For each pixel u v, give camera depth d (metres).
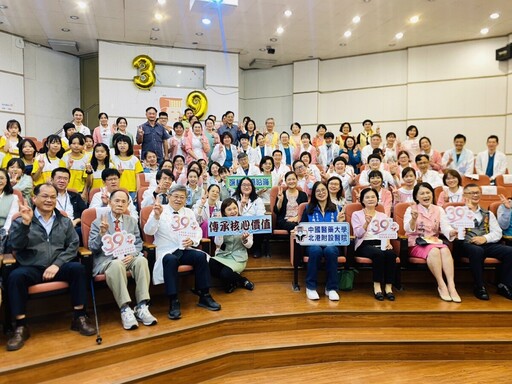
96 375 2.20
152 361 2.38
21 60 7.52
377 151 5.18
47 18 6.74
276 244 4.22
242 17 6.80
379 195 3.97
